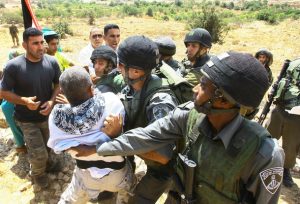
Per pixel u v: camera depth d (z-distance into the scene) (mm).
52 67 3750
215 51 22844
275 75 15602
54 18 47344
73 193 2662
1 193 3844
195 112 1819
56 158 4199
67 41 25094
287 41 26609
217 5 79625
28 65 3578
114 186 2561
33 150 3658
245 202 1690
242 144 1612
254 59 1592
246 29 34344
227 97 1578
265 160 1585
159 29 34812
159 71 2535
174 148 2203
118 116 2197
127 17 51188
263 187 1616
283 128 4055
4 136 4922
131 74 2258
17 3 94438
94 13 49719
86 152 2248
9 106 4047
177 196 2027
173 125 1953
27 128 3668
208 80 1612
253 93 1566
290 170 4711
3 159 4410
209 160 1703
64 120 2223
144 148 2027
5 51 19141
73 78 2148
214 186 1714
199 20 24922
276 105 4086
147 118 2299
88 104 2215
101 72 2898
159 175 2547
